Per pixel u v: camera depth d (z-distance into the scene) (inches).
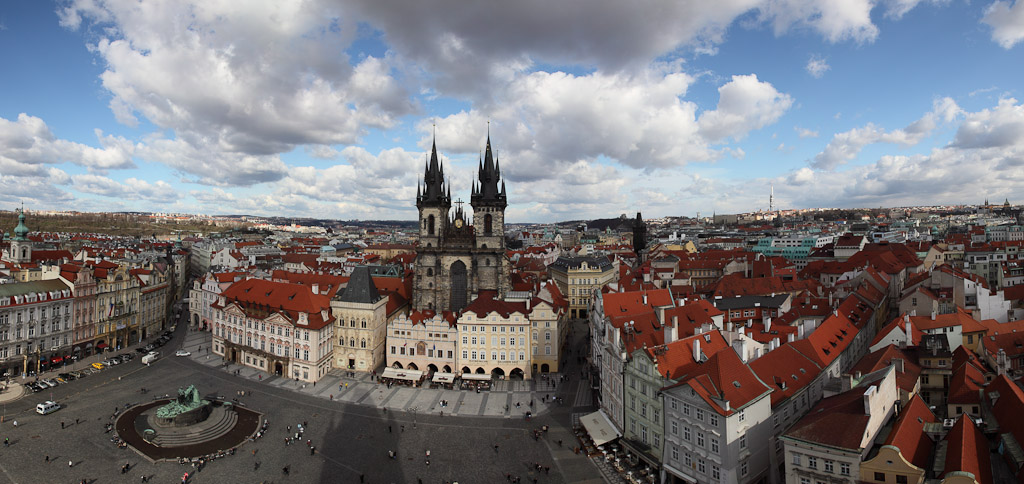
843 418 2719.0
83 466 3759.8
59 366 6077.8
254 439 4261.8
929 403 3782.0
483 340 5861.2
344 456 4010.8
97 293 6624.0
